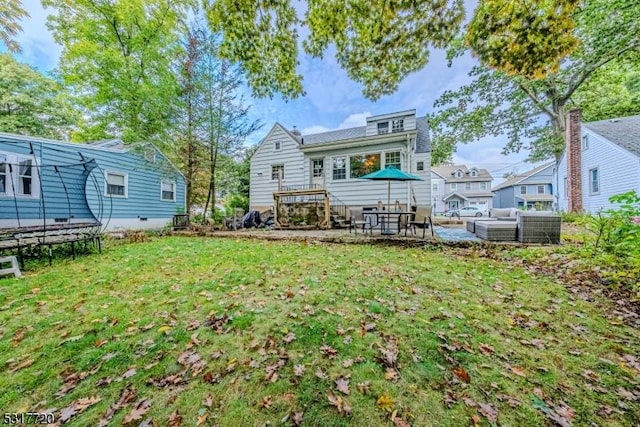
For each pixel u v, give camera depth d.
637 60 10.21
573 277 3.57
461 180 32.47
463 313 2.60
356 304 2.75
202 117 10.28
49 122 12.95
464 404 1.52
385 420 1.41
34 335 2.24
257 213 11.71
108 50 11.04
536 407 1.51
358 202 11.15
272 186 13.64
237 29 3.52
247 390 1.61
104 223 9.45
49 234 4.91
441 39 3.62
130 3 11.20
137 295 3.08
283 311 2.58
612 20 8.78
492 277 3.67
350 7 3.39
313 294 3.00
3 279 3.77
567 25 2.93
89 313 2.62
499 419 1.43
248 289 3.20
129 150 10.37
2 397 1.58
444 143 15.66
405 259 4.65
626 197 3.60
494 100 14.22
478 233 6.38
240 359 1.88
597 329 2.34
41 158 7.69
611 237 3.97
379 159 10.87
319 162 12.15
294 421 1.40
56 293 3.18
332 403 1.51
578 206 11.39
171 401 1.54
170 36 12.11
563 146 13.63
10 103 11.80
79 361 1.89
